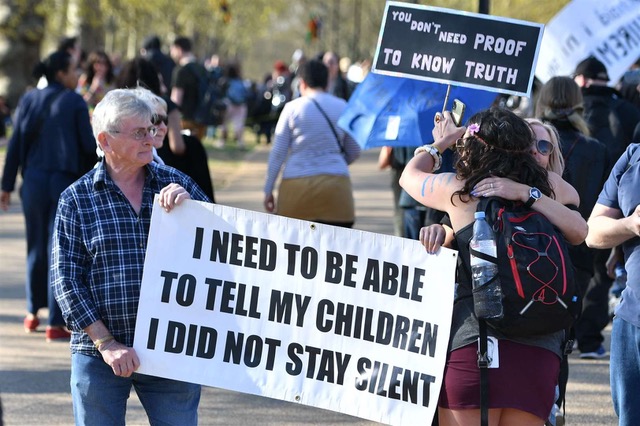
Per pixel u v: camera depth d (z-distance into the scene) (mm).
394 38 7578
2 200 11945
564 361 6926
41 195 11672
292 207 12000
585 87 11484
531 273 5379
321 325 6027
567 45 13555
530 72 7289
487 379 5531
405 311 5895
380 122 10430
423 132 10211
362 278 5977
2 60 45344
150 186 6133
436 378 5805
